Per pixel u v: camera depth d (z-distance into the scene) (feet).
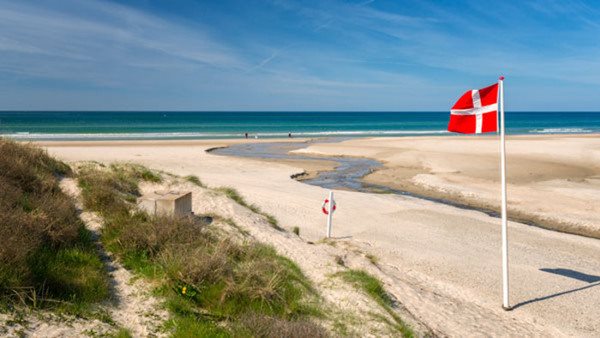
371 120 445.37
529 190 74.43
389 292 28.91
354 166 107.34
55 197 32.09
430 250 41.63
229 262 26.81
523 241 46.34
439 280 34.19
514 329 26.12
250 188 68.90
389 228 49.37
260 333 19.53
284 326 19.95
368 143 159.33
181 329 18.88
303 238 42.16
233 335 19.29
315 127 298.76
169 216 31.17
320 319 22.89
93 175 41.27
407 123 372.38
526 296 31.63
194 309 21.33
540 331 26.45
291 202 60.18
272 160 116.16
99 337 16.98
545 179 86.74
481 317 27.30
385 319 23.58
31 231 23.41
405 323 23.93
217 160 106.32
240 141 171.22
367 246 41.78
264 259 28.17
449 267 37.11
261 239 35.88
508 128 300.40
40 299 18.24
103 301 20.11
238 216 40.68
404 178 90.17
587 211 61.05
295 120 431.02
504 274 29.35
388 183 85.40
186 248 26.18
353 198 65.82
